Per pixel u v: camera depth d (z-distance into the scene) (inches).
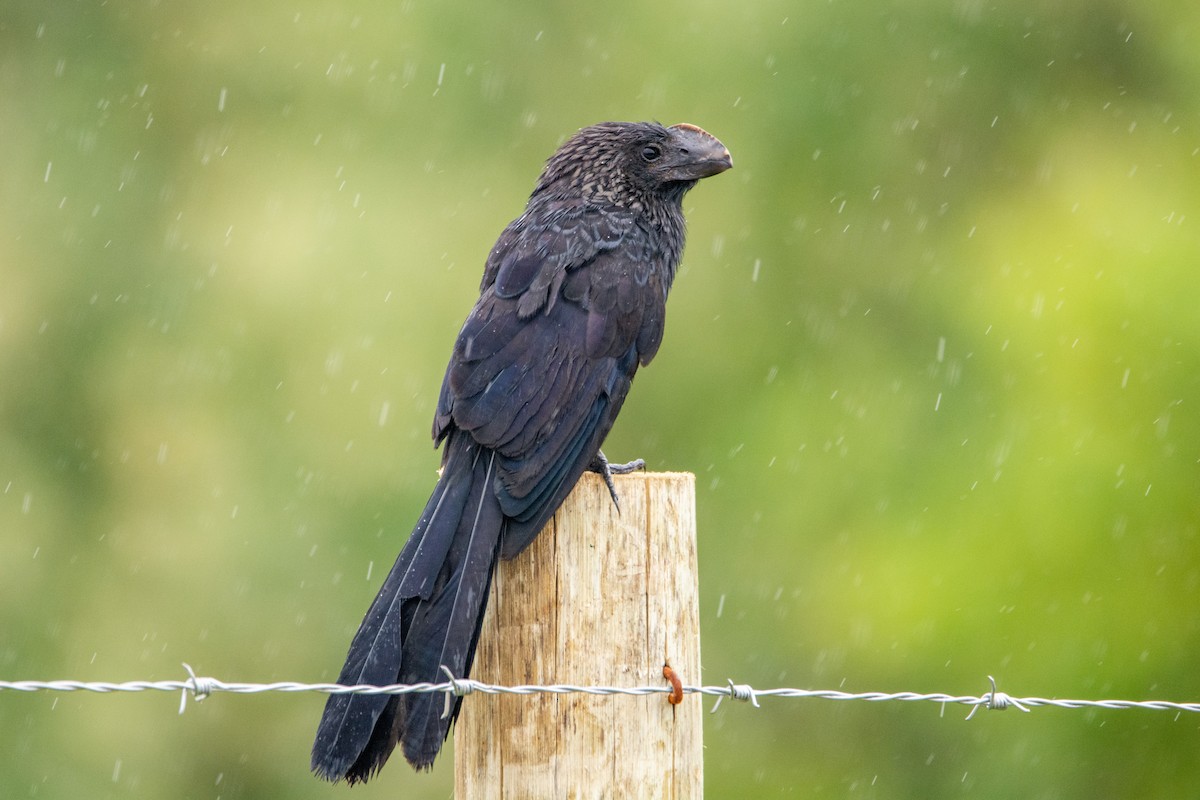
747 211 583.2
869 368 575.5
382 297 581.0
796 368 579.8
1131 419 533.0
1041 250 582.2
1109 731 511.8
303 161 608.1
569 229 258.2
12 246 611.5
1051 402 546.3
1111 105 616.7
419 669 195.0
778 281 583.8
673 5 591.5
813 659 557.6
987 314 573.0
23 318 603.2
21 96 634.2
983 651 522.9
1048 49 610.5
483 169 595.8
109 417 589.9
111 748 569.9
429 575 201.9
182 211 619.2
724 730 570.9
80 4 641.0
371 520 553.3
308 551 555.8
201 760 574.6
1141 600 514.3
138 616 570.3
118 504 582.6
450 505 211.2
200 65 631.8
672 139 276.7
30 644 569.0
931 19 598.2
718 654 566.6
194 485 573.0
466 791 201.8
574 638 201.9
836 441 566.9
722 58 583.5
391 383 568.1
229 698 574.2
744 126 581.3
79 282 605.0
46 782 559.8
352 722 190.1
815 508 557.9
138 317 599.8
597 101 591.5
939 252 586.6
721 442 572.4
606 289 249.4
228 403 577.9
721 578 565.6
